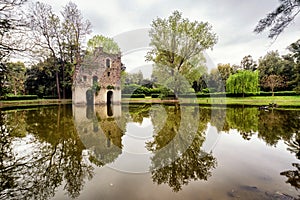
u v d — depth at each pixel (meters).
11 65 11.67
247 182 2.45
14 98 20.55
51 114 9.94
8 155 3.61
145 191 2.28
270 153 3.65
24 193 2.29
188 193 2.21
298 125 6.31
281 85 24.50
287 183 2.40
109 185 2.45
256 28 5.09
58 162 3.28
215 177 2.63
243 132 5.48
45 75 24.30
